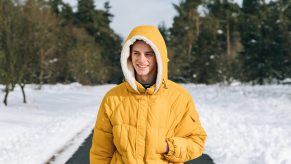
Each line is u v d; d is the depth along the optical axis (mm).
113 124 2686
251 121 13664
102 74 64812
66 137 10250
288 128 11781
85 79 54969
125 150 2621
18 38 20141
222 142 9641
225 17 58344
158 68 2562
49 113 16312
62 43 54656
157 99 2637
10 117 14070
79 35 61219
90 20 79500
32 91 32188
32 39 21094
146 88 2676
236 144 9312
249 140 9852
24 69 20828
